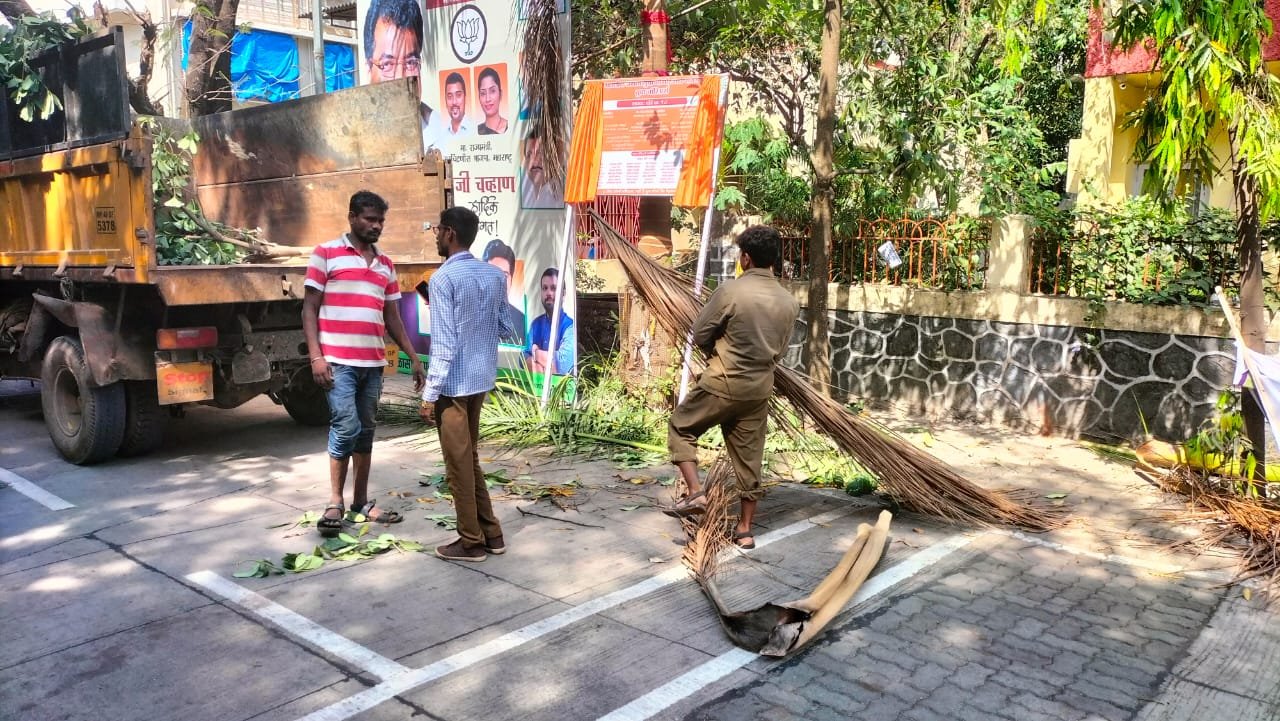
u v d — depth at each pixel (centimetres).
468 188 838
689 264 879
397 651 346
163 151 732
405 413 767
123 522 492
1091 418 697
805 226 855
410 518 502
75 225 597
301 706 307
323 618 374
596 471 601
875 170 805
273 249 722
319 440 690
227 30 1016
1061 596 409
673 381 721
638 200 809
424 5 852
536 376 802
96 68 545
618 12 981
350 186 713
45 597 393
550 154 751
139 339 582
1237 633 373
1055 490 577
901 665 341
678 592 406
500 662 339
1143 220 680
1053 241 721
